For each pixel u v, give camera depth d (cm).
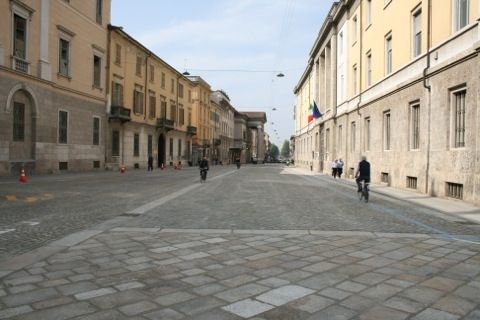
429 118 1678
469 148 1373
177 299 444
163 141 5216
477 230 896
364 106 2675
